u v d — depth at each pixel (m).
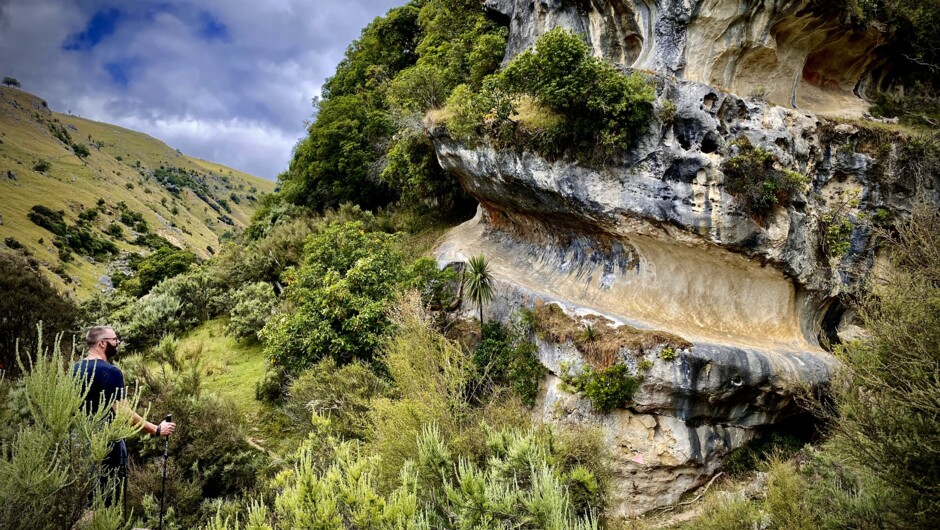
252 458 11.65
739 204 12.25
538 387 13.54
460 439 8.59
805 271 12.65
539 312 13.98
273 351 15.13
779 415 11.90
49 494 3.90
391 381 12.95
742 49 14.12
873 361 6.82
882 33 14.86
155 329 22.09
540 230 17.12
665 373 11.23
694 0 13.90
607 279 14.49
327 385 12.76
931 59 15.85
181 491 9.77
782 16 13.65
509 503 5.70
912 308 6.62
